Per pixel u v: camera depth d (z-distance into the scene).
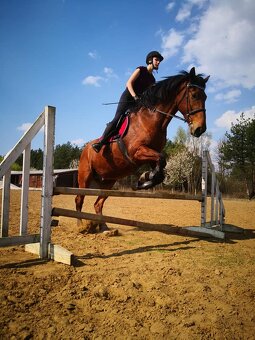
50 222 4.00
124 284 3.05
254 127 31.03
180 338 2.17
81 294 2.79
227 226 6.66
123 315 2.46
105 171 5.67
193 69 4.63
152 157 4.55
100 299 2.73
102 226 6.16
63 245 4.64
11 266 3.50
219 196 6.61
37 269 3.43
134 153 4.85
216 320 2.43
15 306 2.50
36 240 4.01
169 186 49.28
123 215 9.16
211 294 2.93
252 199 31.62
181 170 44.09
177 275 3.40
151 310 2.56
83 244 4.78
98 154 5.59
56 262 3.76
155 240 5.37
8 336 2.08
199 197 5.84
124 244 4.92
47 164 4.01
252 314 2.56
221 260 4.11
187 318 2.45
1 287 2.84
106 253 4.29
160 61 5.34
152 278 3.27
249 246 5.13
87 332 2.19
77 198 6.35
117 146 5.10
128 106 5.18
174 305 2.66
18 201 13.48
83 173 6.18
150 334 2.20
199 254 4.41
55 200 16.03
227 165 33.59
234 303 2.76
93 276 3.25
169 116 4.75
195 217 9.14
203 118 4.55
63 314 2.42
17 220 7.17
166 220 8.20
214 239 5.67
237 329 2.31
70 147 77.94
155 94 4.78
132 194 4.71
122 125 5.09
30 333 2.12
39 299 2.66
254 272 3.62
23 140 4.01
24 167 4.04
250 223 8.38
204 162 6.04
